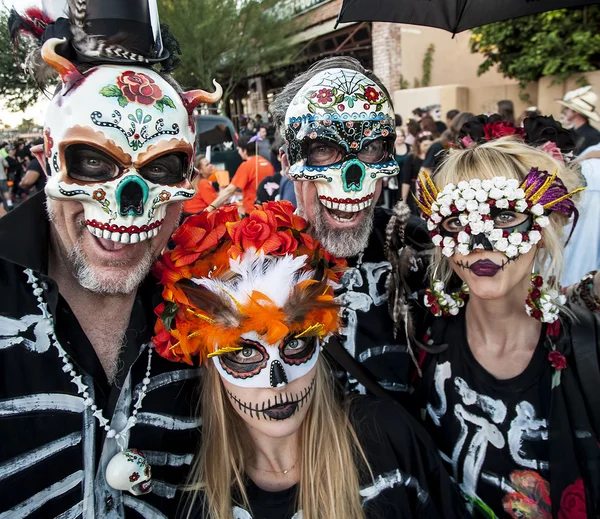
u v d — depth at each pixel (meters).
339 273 1.29
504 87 6.98
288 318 0.97
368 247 1.61
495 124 1.34
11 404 1.01
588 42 5.66
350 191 1.43
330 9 10.68
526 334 1.21
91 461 1.07
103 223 0.96
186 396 1.19
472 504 1.22
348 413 1.15
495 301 1.19
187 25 11.98
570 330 1.15
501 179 1.14
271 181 3.57
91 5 0.96
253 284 0.98
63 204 0.98
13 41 1.04
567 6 1.54
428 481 1.11
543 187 1.14
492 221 1.13
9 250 1.00
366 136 1.43
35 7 1.02
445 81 8.93
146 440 1.12
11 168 8.77
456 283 1.38
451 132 3.76
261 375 0.99
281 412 1.00
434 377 1.31
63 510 1.05
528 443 1.17
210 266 1.07
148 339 1.14
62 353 1.04
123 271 1.03
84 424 1.06
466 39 8.60
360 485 1.07
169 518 1.16
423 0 1.68
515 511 1.17
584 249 2.16
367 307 1.54
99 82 0.95
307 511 1.03
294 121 1.46
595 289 1.18
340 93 1.42
